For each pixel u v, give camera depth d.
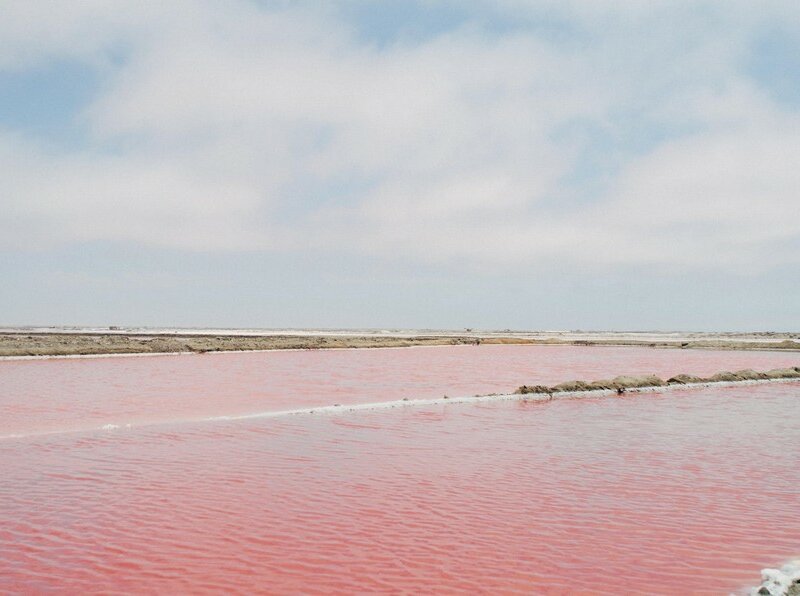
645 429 19.45
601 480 13.20
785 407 24.91
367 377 36.50
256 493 11.97
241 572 8.38
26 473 13.29
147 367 42.28
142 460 14.53
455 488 12.47
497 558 8.96
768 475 13.76
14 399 25.05
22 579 8.11
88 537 9.59
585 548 9.40
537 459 15.09
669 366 49.00
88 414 21.30
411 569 8.55
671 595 7.89
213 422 19.72
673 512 11.09
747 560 9.02
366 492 12.11
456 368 44.56
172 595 7.68
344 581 8.13
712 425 20.36
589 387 28.98
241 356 56.66
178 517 10.54
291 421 20.06
